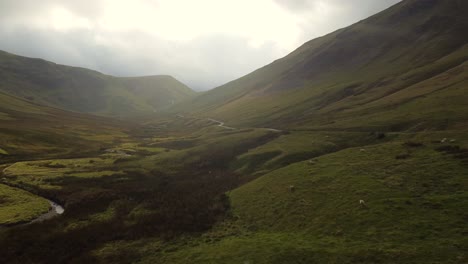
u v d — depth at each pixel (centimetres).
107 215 6281
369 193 4775
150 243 4788
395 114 10638
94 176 9338
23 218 6191
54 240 5109
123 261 4272
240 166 9406
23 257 4562
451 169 5000
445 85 12175
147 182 8862
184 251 4319
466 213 3719
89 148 15062
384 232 3728
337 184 5459
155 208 6506
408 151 6294
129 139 18675
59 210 6912
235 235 4669
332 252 3528
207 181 8419
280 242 4034
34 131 15538
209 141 13812
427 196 4331
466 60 14988
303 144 9769
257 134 12938
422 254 3158
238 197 6309
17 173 9575
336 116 13425
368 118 11200
